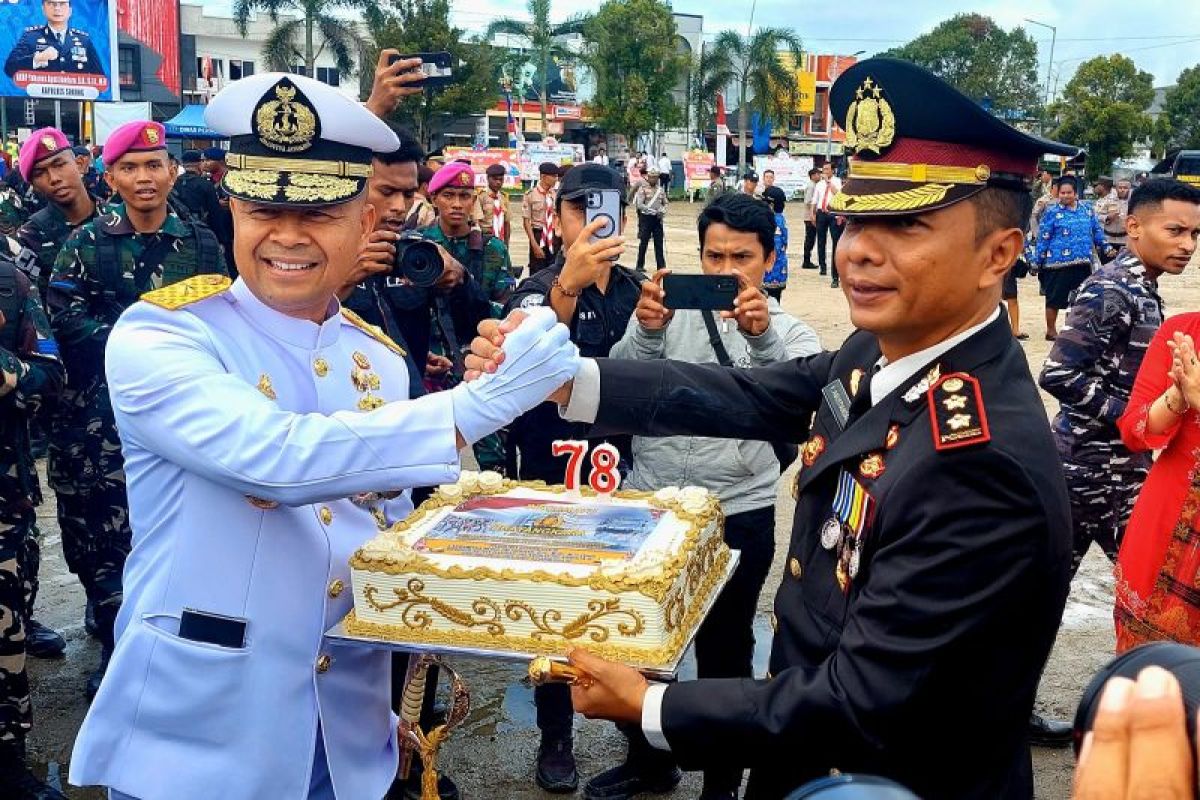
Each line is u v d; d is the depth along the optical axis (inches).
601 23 1561.3
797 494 76.1
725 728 64.4
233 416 69.3
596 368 83.1
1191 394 113.1
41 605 199.9
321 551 79.7
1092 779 29.0
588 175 151.6
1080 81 1557.6
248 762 75.8
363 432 69.6
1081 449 153.6
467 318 164.1
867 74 65.0
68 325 164.7
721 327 134.2
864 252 65.5
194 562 75.9
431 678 128.5
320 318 84.1
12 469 133.8
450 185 213.5
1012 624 62.4
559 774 145.4
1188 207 147.6
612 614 73.9
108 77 785.6
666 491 95.0
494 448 185.0
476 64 1326.3
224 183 76.3
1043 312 580.1
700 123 1609.3
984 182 63.2
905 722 61.5
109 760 76.9
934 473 62.0
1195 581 117.3
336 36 1200.2
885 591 62.2
